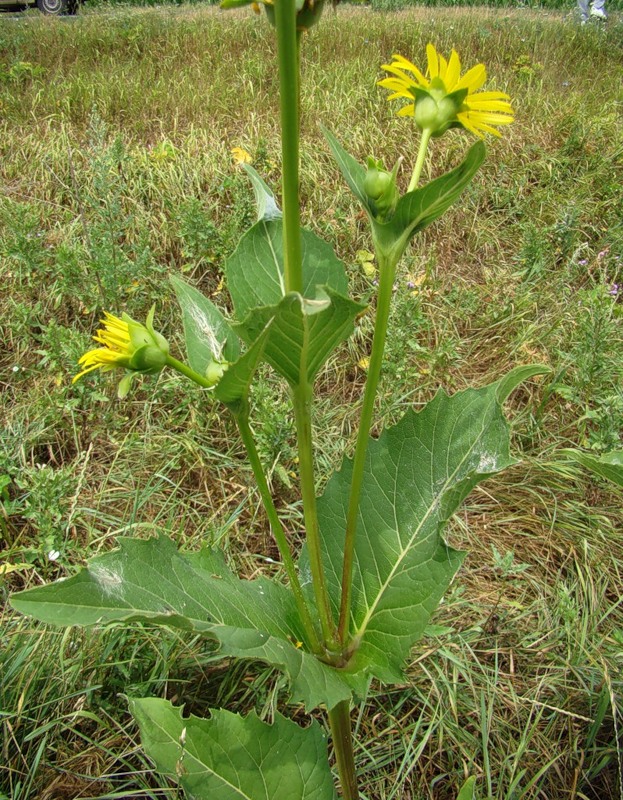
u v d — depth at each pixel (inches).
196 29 348.8
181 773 53.0
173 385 141.3
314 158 224.1
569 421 143.6
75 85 276.8
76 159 221.9
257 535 118.2
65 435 137.8
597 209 211.5
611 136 249.3
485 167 227.1
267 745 55.6
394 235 44.6
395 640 54.1
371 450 61.5
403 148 233.9
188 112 264.2
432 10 433.4
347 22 355.3
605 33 371.9
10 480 120.2
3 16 421.7
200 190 206.8
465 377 157.2
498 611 103.3
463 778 84.4
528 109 269.0
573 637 99.3
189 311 51.8
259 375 143.9
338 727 60.4
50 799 82.5
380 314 47.0
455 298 173.6
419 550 56.9
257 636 46.3
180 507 123.6
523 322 167.6
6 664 91.4
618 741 87.2
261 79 288.5
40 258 174.6
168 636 94.5
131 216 179.5
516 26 363.6
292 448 126.8
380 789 83.4
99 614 43.8
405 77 43.5
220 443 137.0
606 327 140.6
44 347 159.6
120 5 418.0
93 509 119.3
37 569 109.7
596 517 119.9
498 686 94.7
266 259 51.7
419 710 92.0
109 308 161.8
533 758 86.8
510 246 203.8
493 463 56.3
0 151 232.7
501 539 118.6
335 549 61.1
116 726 88.7
